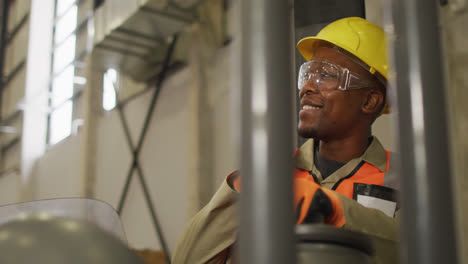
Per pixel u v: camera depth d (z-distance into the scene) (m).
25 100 8.58
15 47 9.53
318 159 1.24
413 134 0.29
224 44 5.51
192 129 5.43
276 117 0.25
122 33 6.34
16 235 0.30
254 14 0.27
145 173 6.41
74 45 8.14
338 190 1.15
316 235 0.37
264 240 0.25
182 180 5.77
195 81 5.55
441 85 0.30
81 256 0.29
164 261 5.75
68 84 8.22
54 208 0.86
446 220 0.28
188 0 5.59
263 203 0.25
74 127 7.82
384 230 0.86
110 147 7.09
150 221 6.14
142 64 6.81
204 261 0.97
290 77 0.26
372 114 1.25
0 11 10.08
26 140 8.48
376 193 1.12
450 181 0.29
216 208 0.97
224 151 5.21
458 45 2.20
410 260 0.28
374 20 2.48
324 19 1.63
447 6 2.26
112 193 6.88
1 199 9.11
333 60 1.26
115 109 7.15
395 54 0.31
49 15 8.93
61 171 7.87
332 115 1.21
